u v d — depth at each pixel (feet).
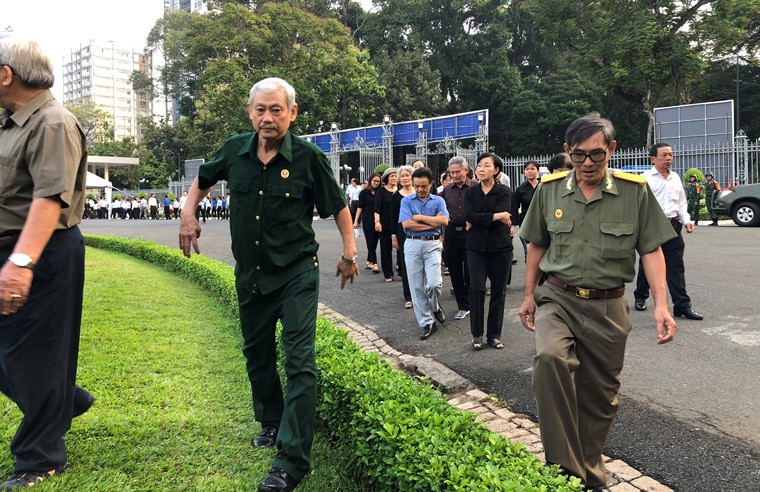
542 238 10.00
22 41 8.41
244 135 10.12
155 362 14.87
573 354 9.05
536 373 8.87
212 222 89.30
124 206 127.03
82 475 9.16
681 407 12.41
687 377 14.17
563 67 142.41
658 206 9.14
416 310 18.86
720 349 16.30
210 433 10.88
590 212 9.28
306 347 9.36
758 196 53.83
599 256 9.14
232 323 19.08
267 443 10.41
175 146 186.50
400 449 8.56
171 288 26.18
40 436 8.98
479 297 17.17
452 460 8.04
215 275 24.52
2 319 8.67
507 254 17.21
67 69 490.90
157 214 128.67
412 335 19.16
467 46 137.90
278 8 106.11
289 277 9.78
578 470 8.59
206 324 19.16
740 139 66.13
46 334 8.82
